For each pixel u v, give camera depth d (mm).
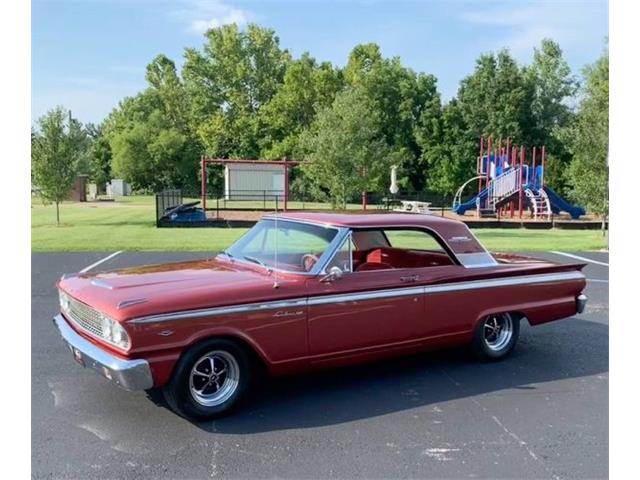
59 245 15523
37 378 5258
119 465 3691
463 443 4098
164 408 4621
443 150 55375
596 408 4781
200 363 4312
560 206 32219
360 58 57594
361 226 5098
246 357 4520
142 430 4215
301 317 4637
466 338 5691
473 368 5809
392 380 5414
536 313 6098
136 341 3957
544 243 17984
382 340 5098
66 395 4859
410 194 47281
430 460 3832
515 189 31406
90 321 4371
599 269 12695
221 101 67438
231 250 5684
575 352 6426
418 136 55656
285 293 4562
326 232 5047
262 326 4465
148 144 66375
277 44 66938
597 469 3742
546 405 4840
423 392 5109
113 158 68688
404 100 57656
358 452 3928
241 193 38625
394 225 5336
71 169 23656
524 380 5465
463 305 5570
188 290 4309
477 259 5738
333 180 25156
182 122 71500
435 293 5375
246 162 30641
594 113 19594
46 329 6930
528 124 54562
